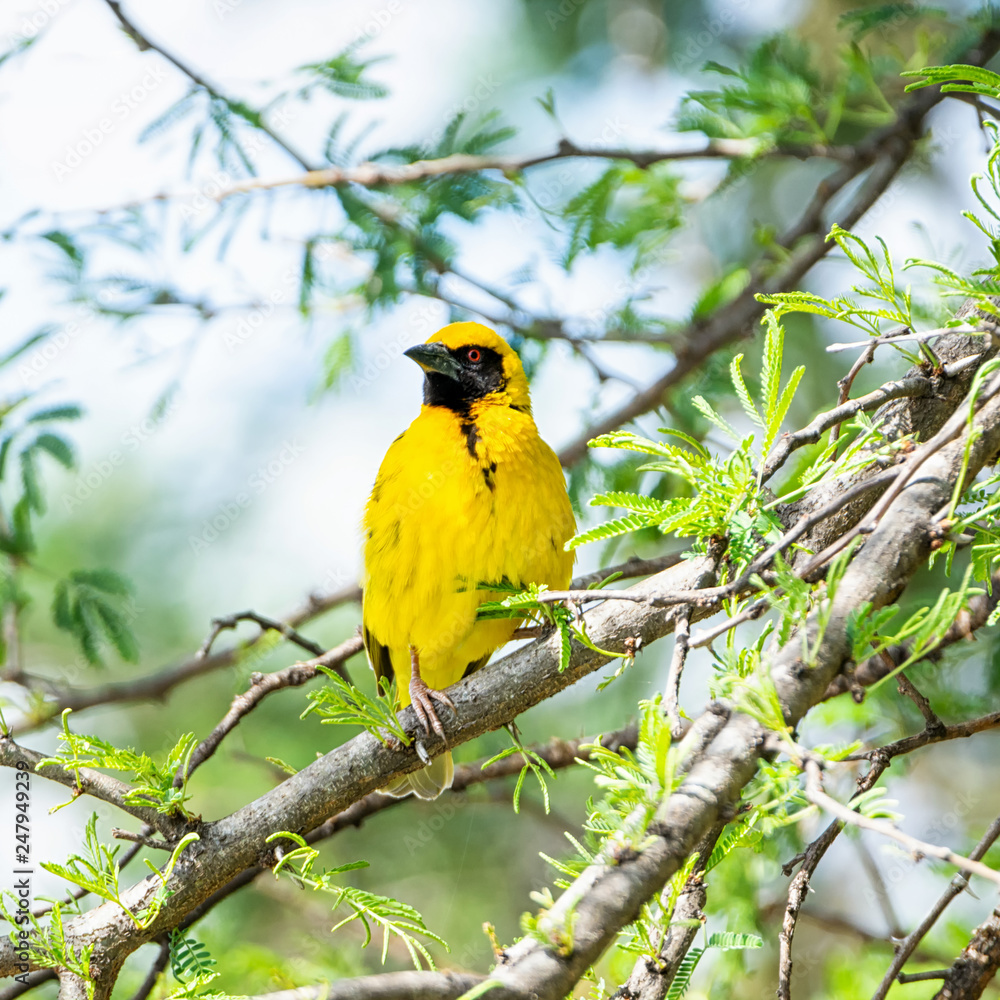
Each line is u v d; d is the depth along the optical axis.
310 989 4.22
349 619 14.81
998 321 5.57
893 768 10.27
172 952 6.08
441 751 6.86
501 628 9.48
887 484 6.05
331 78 10.63
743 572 5.23
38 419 10.96
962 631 8.62
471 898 13.81
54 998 9.95
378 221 11.29
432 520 8.98
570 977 4.05
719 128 11.77
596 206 11.67
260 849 6.48
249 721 13.89
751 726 4.54
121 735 14.41
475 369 10.08
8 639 10.78
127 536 15.47
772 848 9.95
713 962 9.88
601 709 13.61
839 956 10.46
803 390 14.45
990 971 6.27
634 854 4.31
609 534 5.68
